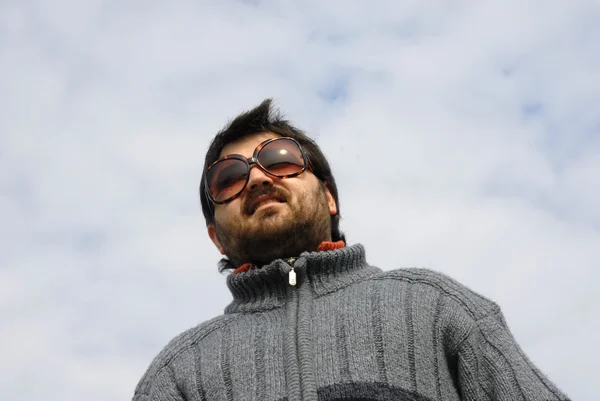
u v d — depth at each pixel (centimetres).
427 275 111
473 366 103
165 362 115
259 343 110
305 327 108
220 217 125
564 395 99
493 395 101
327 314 110
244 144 132
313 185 126
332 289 114
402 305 108
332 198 137
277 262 115
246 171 124
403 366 103
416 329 105
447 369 104
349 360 104
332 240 136
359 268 118
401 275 113
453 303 107
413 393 101
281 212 120
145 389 114
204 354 113
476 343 103
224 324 117
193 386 110
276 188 122
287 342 107
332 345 106
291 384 103
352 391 102
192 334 117
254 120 134
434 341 105
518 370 100
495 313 107
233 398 106
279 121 137
